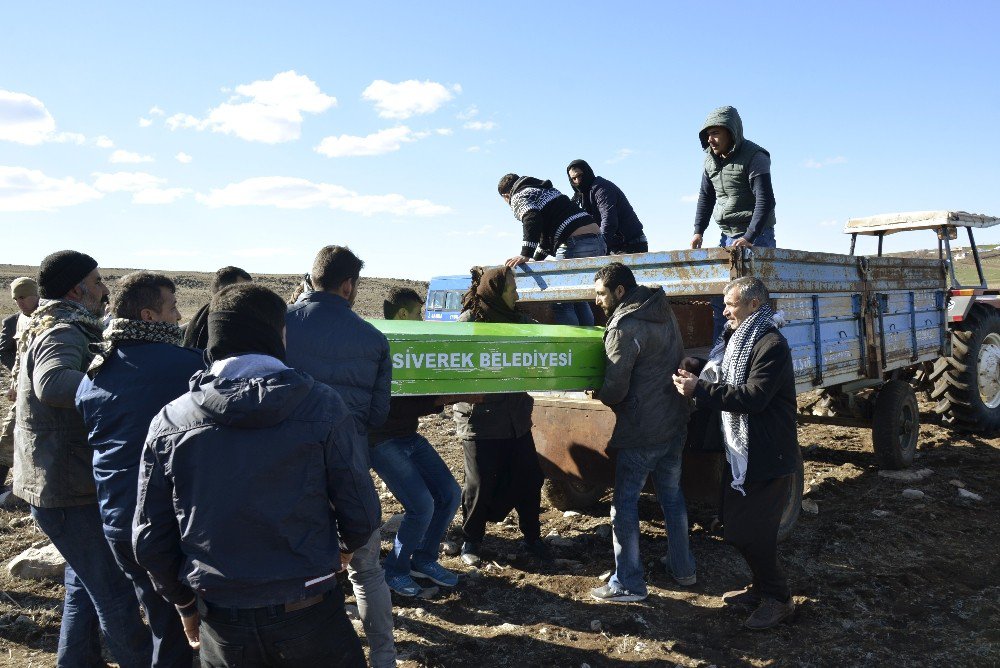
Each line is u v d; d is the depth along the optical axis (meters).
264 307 2.16
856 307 5.77
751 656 3.57
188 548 2.02
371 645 3.23
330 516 2.15
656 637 3.75
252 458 1.99
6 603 4.07
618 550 4.16
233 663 2.03
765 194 5.82
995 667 3.45
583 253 5.76
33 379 2.83
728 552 4.89
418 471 4.21
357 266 3.32
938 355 7.25
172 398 2.63
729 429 3.79
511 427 4.51
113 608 2.95
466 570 4.57
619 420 4.09
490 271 4.63
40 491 2.85
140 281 2.73
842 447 7.48
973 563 4.68
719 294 4.43
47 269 3.06
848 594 4.22
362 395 3.16
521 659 3.54
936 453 7.20
